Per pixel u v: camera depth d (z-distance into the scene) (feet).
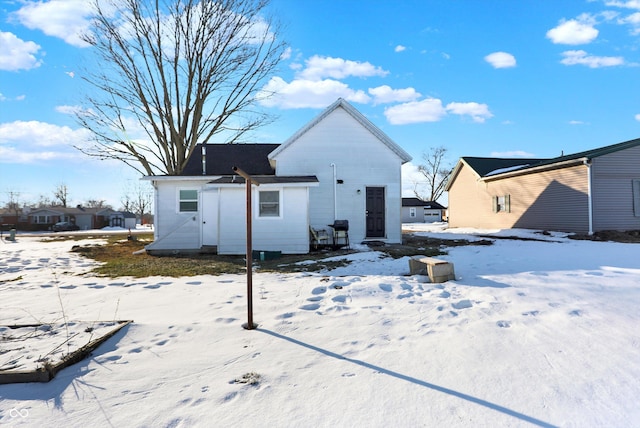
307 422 7.73
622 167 49.85
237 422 7.79
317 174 47.06
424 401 8.42
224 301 17.74
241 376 9.85
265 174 51.88
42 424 7.95
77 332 13.15
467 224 77.05
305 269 27.81
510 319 13.60
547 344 11.31
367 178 47.52
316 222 46.83
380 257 32.71
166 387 9.37
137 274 26.86
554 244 40.11
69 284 22.86
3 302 18.16
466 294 17.53
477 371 9.78
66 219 180.55
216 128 78.59
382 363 10.42
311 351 11.39
